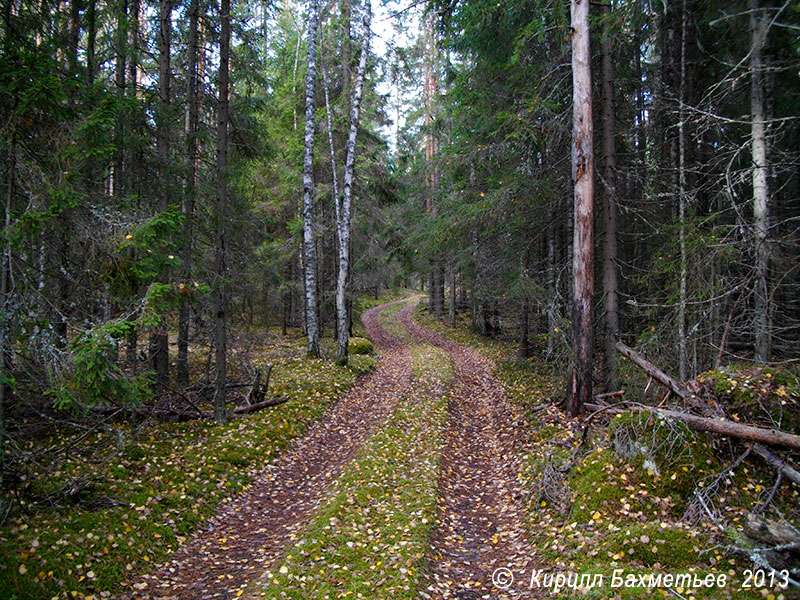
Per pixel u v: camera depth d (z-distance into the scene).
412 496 6.88
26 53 4.99
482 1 9.72
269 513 6.94
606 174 9.91
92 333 5.12
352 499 6.73
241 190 13.73
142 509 6.09
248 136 12.24
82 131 5.40
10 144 5.04
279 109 20.70
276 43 21.58
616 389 9.48
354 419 11.55
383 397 13.42
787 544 4.32
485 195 11.38
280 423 10.05
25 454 5.77
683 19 9.26
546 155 11.33
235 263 12.64
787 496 5.44
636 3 8.40
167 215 6.05
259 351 17.61
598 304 10.46
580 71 8.77
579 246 9.05
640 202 10.14
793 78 9.05
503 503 7.06
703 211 10.18
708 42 9.87
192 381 12.58
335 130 20.70
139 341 13.56
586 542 5.23
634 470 6.06
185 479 7.15
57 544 4.98
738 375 6.78
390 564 5.07
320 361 15.98
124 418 9.20
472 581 5.14
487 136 11.54
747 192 10.02
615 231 9.86
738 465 5.76
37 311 5.39
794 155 8.56
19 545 4.78
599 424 8.22
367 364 17.58
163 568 5.31
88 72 9.74
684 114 9.34
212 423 9.62
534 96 10.38
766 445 5.76
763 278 7.48
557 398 10.66
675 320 8.36
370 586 4.68
